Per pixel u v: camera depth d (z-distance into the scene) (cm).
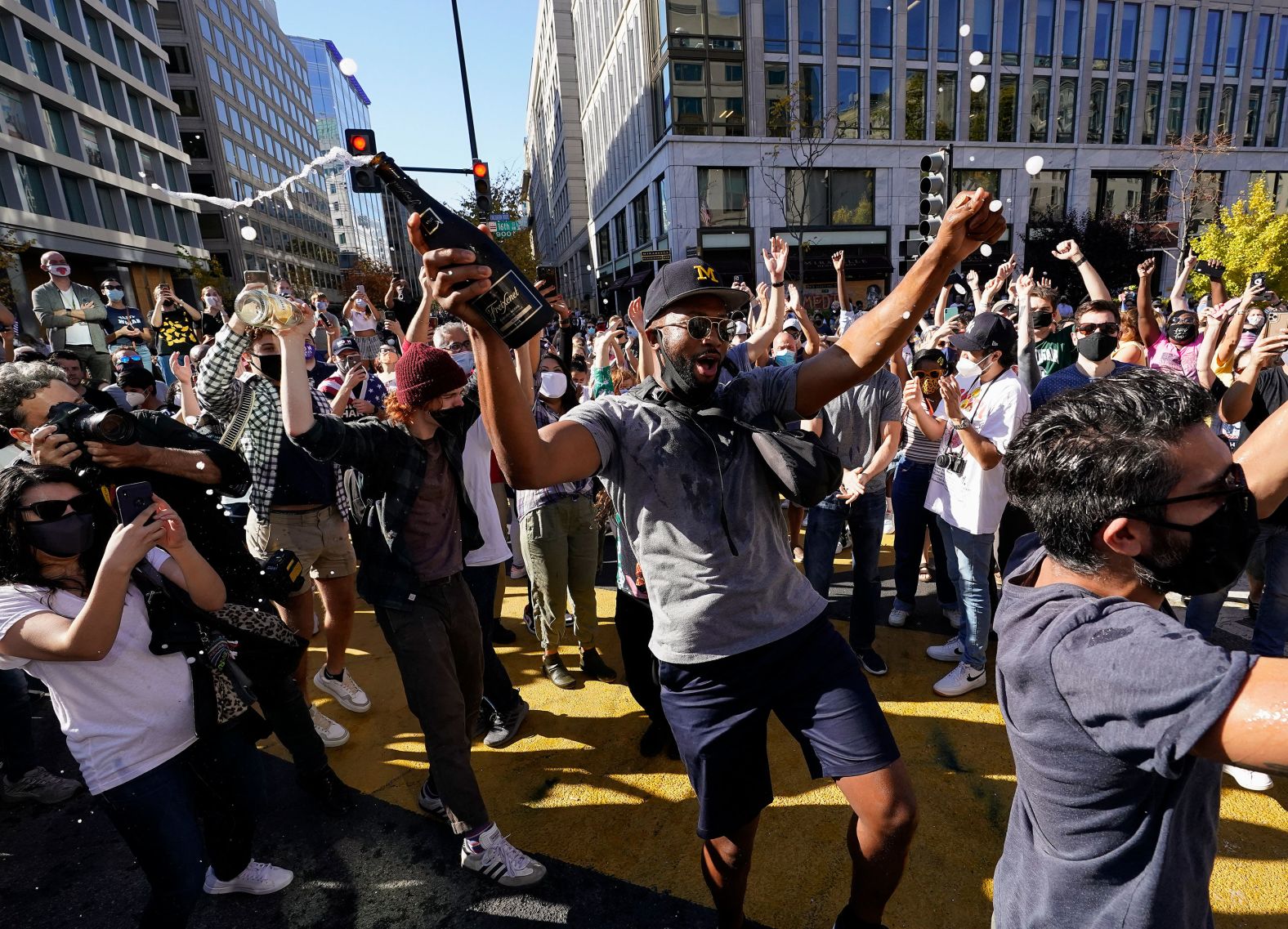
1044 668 88
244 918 216
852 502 328
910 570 384
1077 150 2692
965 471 296
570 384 401
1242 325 365
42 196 2598
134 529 152
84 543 159
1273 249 1542
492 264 113
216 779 191
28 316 2380
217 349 263
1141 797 85
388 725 325
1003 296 927
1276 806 237
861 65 2512
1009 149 2642
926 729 293
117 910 226
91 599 148
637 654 279
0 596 157
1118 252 2406
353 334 841
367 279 4591
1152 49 2717
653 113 2672
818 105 2528
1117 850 88
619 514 172
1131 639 80
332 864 238
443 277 108
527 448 130
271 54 5997
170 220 3469
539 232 8625
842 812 249
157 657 171
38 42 2667
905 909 206
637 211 3195
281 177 5831
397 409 228
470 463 299
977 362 294
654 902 215
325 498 296
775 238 289
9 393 202
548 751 297
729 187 2550
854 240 2634
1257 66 2886
